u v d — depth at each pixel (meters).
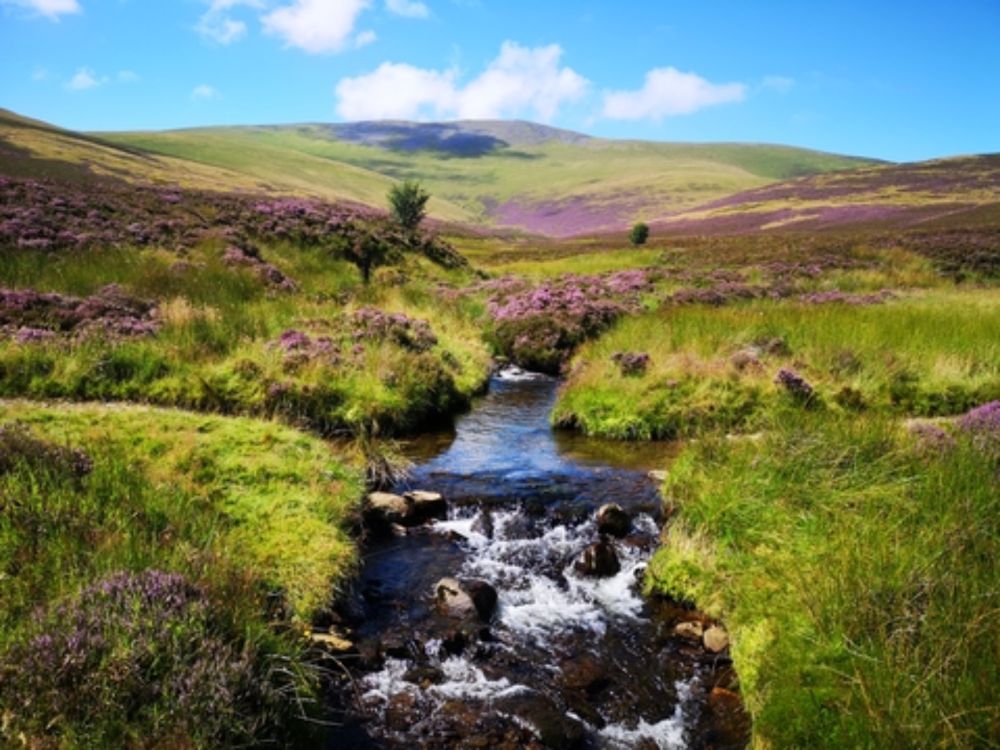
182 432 9.88
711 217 116.81
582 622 7.25
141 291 18.34
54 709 4.17
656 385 14.48
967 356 15.41
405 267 34.81
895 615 5.31
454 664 6.49
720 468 9.02
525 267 47.34
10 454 7.24
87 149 99.44
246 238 28.38
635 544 8.89
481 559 8.56
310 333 16.12
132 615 4.89
